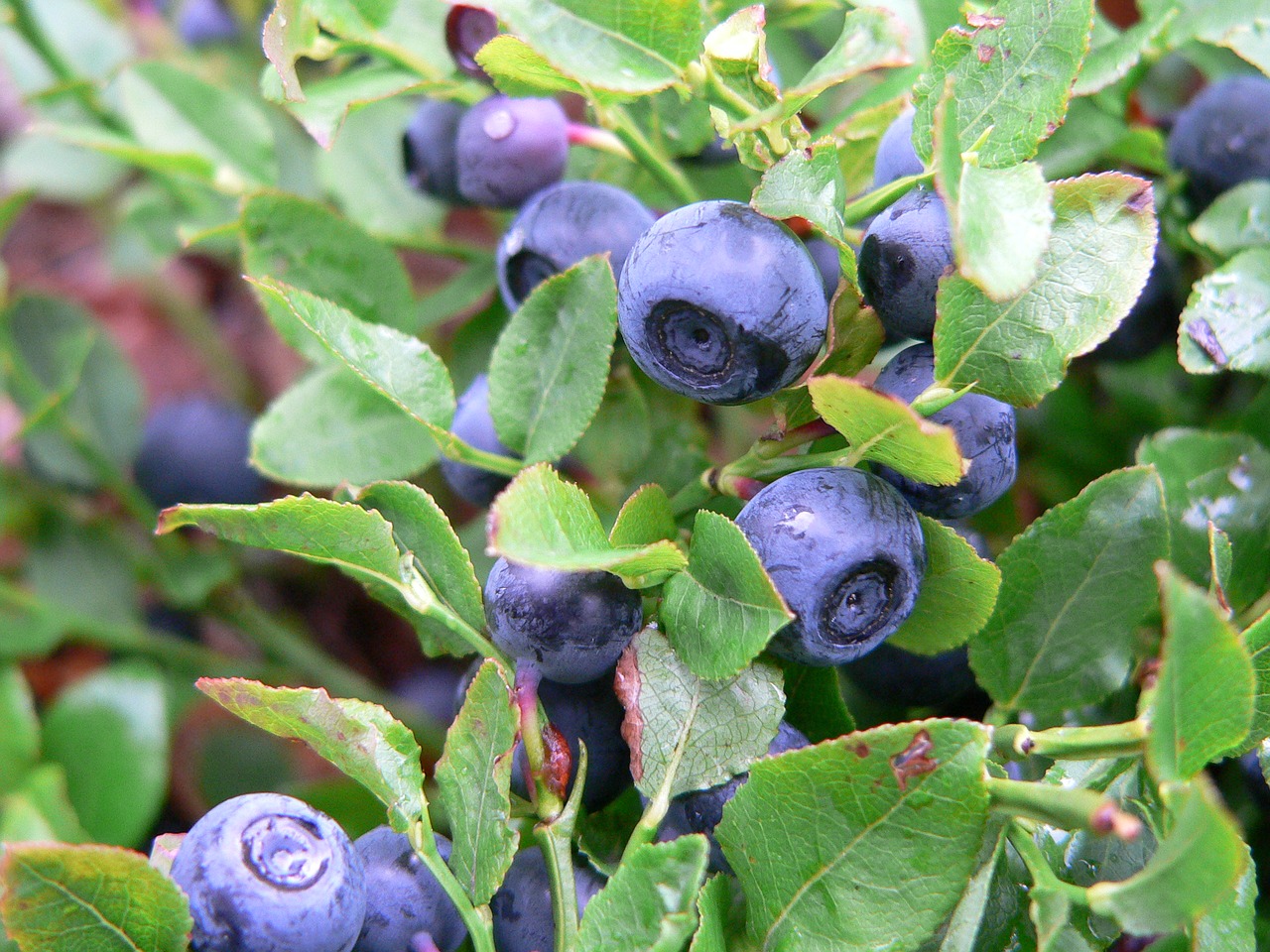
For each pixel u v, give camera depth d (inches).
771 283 3.0
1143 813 3.1
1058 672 3.3
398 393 3.4
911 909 2.8
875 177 3.3
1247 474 3.6
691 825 3.1
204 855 2.9
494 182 3.8
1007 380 3.0
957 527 3.6
